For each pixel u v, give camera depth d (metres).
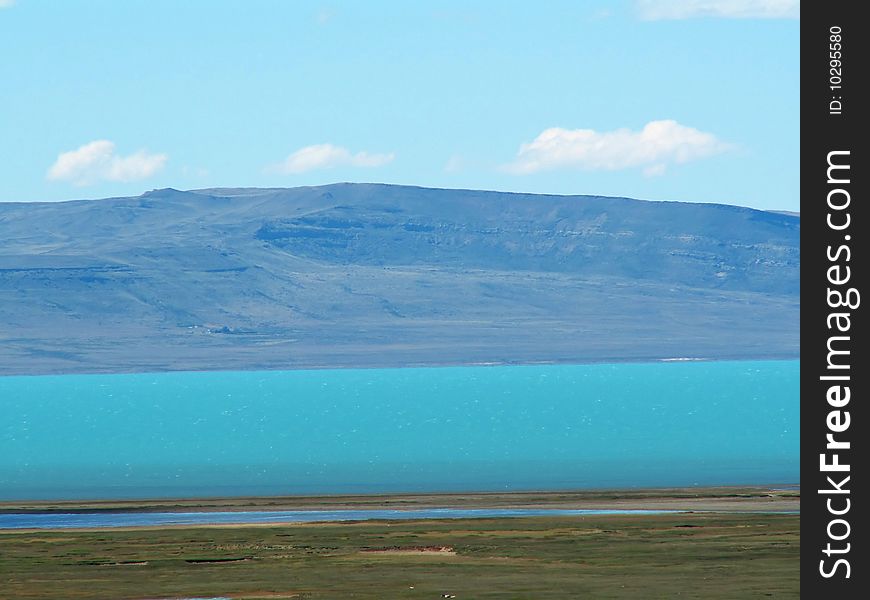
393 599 70.06
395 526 100.56
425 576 76.94
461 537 93.00
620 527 97.12
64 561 84.44
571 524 99.62
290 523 106.25
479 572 78.12
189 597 71.69
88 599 71.44
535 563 81.19
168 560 84.31
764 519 100.44
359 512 121.62
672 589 71.50
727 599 68.62
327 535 95.31
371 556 84.94
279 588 73.69
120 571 80.31
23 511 129.75
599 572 77.56
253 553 86.88
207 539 94.31
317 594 71.75
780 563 79.00
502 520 103.44
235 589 73.62
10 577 78.50
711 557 81.69
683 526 97.06
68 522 117.38
